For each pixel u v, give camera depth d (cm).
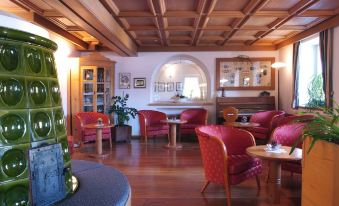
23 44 102
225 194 372
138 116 763
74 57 726
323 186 205
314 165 217
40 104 107
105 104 763
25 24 107
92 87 738
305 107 634
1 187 90
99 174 146
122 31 585
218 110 787
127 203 117
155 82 889
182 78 906
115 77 826
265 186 401
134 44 751
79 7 351
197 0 421
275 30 617
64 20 529
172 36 690
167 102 845
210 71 819
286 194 375
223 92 813
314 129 220
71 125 721
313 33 581
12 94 95
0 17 97
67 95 720
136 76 826
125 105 802
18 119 97
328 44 536
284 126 418
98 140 588
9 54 96
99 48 817
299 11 464
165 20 526
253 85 815
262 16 491
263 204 340
